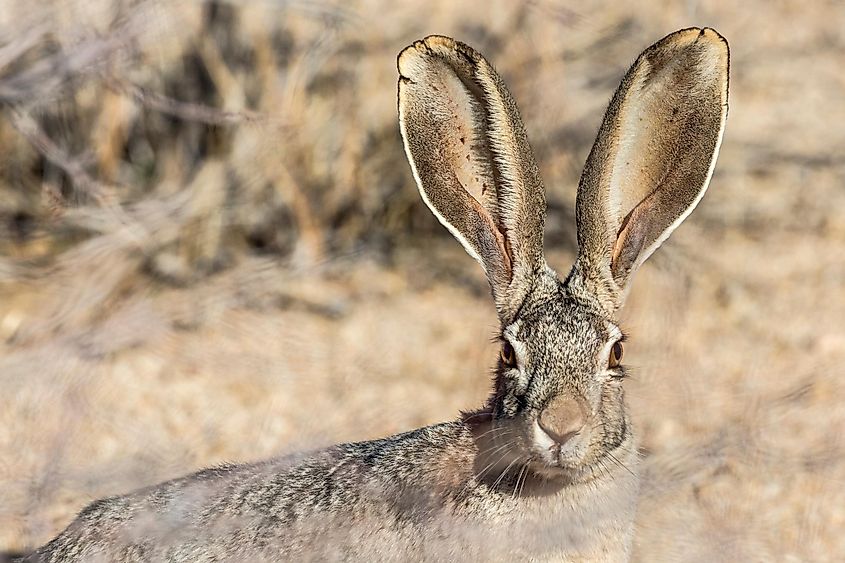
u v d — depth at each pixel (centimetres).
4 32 2152
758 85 3109
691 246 2595
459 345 2302
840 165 2852
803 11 3372
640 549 1747
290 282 2431
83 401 2002
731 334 2336
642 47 2884
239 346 2248
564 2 2983
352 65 2534
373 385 2162
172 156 2503
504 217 1472
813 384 2166
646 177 1472
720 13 3309
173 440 1981
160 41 2362
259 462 1595
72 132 2430
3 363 2053
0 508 1747
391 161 2564
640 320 2336
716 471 1942
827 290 2480
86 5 2170
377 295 2448
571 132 2656
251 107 2478
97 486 1812
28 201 2442
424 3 2688
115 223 2320
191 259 2436
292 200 2502
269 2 2373
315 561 1464
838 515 1855
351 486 1480
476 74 1455
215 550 1486
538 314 1403
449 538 1406
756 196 2750
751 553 1761
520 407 1354
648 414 2061
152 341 2220
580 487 1381
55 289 2273
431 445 1472
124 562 1494
